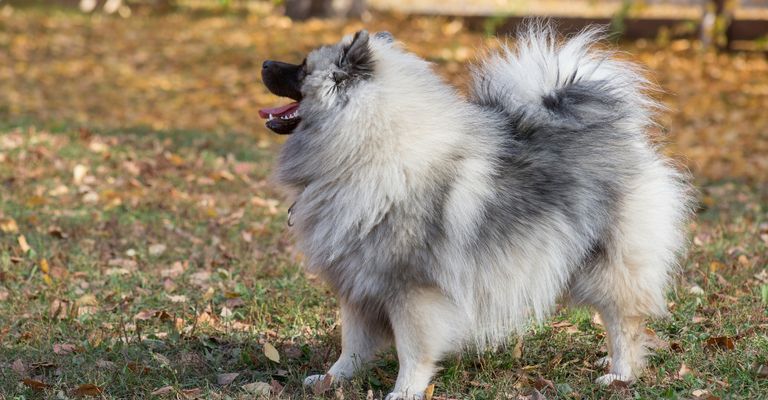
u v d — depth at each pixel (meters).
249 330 7.23
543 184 5.87
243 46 22.50
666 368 6.44
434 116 5.55
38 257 8.92
